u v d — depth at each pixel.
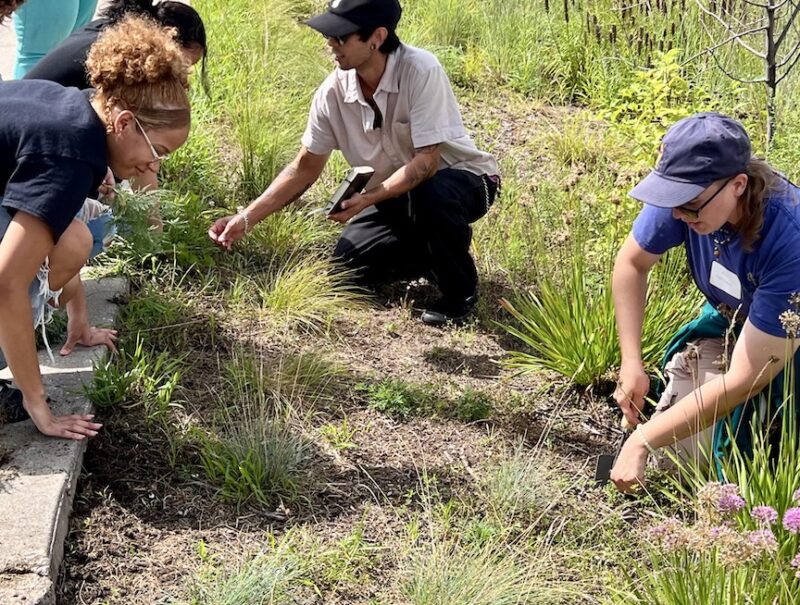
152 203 3.90
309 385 4.06
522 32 8.12
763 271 3.13
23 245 2.93
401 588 3.06
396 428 3.89
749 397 3.18
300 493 3.45
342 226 5.34
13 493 3.04
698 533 2.58
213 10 7.84
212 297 4.57
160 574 3.04
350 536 3.27
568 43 7.87
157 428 3.63
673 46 7.39
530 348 4.59
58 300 3.68
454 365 4.40
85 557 3.06
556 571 3.18
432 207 4.51
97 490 3.32
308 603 2.99
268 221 5.07
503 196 5.69
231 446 3.52
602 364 4.19
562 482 3.60
